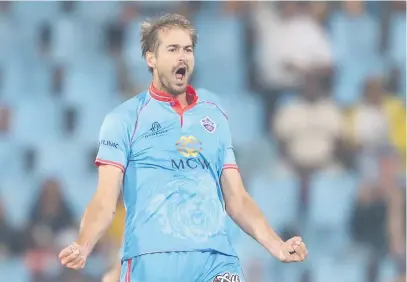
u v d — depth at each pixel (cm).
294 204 4084
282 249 1548
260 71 4606
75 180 4306
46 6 4800
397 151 4341
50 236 4006
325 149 4306
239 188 1638
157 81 1633
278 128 4391
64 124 4503
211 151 1616
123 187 1602
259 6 4709
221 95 4559
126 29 4725
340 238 4022
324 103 4425
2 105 4531
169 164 1585
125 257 1585
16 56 4709
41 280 3781
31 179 4291
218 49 4644
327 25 4691
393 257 3956
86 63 4681
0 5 4803
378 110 4441
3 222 4062
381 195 4088
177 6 4741
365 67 4638
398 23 4734
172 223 1566
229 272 1560
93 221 1530
